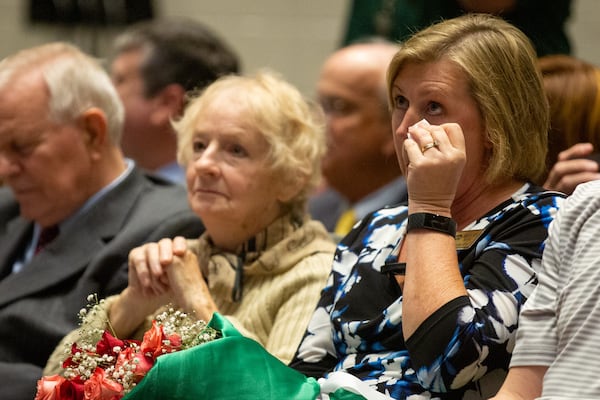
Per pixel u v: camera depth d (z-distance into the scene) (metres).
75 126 8.66
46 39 15.11
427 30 5.91
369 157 10.41
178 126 7.73
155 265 6.96
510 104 5.77
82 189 8.72
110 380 5.43
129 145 11.11
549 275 5.19
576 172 6.70
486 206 5.89
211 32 11.29
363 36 11.52
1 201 9.59
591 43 13.79
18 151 8.58
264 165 7.32
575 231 5.14
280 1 15.12
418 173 5.52
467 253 5.70
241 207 7.30
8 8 15.52
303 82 15.09
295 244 7.31
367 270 6.16
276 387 5.32
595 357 4.82
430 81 5.74
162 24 11.16
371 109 10.36
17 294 8.31
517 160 5.82
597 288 4.91
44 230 8.88
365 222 6.61
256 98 7.38
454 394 5.49
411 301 5.38
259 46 15.18
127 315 7.19
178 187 9.09
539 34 9.12
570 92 7.09
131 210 8.70
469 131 5.74
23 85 8.59
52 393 5.56
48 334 8.08
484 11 9.12
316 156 7.56
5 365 7.89
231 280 7.29
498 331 5.31
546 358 5.07
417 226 5.49
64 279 8.36
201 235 8.25
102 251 8.31
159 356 5.40
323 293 6.47
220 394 5.29
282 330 6.92
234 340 5.39
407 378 5.64
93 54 14.21
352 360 5.94
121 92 11.08
